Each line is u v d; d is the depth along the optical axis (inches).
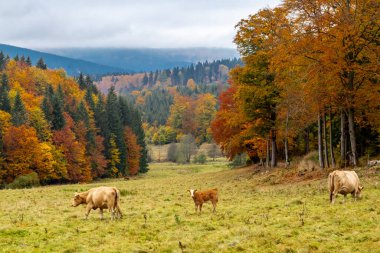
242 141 1932.8
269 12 1398.9
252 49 1571.1
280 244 488.1
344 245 463.2
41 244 553.0
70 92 5713.6
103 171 4015.8
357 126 1531.7
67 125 3656.5
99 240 566.6
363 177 1016.2
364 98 1127.0
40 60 7185.0
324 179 1144.8
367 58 1155.9
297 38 1132.5
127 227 649.0
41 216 796.0
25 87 5187.0
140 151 4766.2
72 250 520.7
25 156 3053.6
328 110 1256.2
